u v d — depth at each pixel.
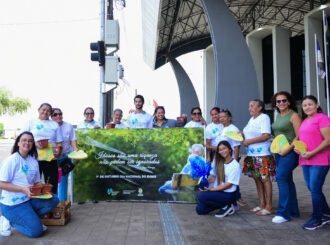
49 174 3.92
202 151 4.41
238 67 12.66
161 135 4.52
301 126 3.40
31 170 3.17
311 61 17.86
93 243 2.82
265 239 2.91
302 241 2.85
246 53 12.72
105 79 6.80
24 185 3.08
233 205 4.06
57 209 3.37
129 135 4.57
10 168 2.97
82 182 4.53
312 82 17.75
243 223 3.45
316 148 3.13
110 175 4.55
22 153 3.11
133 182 4.52
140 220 3.57
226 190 3.72
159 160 4.50
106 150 4.57
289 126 3.60
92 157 4.57
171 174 4.48
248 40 23.47
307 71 17.92
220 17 12.75
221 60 12.57
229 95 12.53
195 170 3.92
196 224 3.41
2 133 52.16
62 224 3.35
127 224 3.41
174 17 24.38
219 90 12.52
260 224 3.41
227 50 12.63
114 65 6.79
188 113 32.91
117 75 6.82
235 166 3.68
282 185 3.53
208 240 2.88
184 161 4.45
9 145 26.78
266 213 3.80
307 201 4.59
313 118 3.26
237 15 31.06
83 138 4.58
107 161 4.56
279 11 29.58
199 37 33.34
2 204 3.01
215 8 12.77
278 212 3.55
